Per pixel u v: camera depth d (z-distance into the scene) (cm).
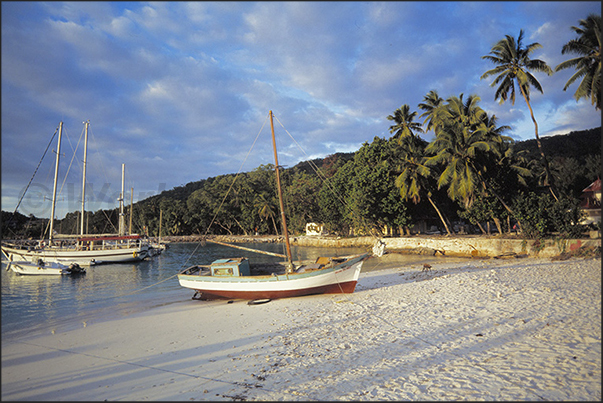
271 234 9412
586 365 716
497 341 912
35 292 2497
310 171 12319
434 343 956
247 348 1080
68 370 999
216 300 2025
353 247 5694
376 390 716
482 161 3459
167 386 839
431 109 5084
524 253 2936
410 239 4472
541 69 3184
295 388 762
